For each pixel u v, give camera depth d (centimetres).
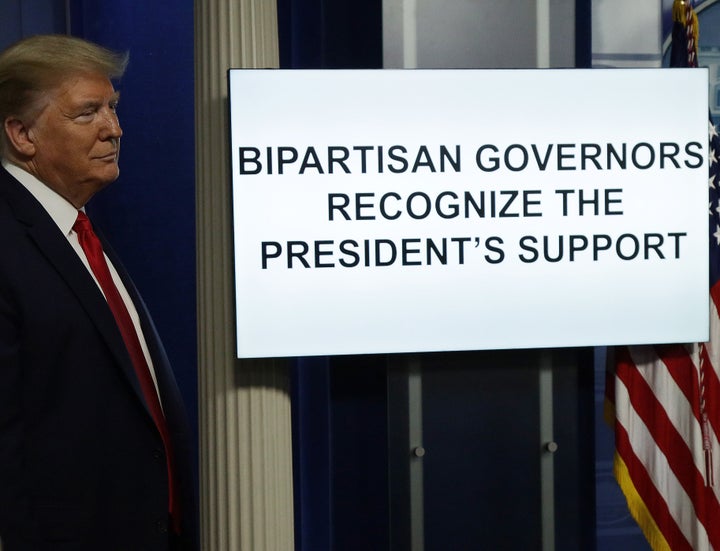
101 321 195
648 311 266
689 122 264
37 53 198
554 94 260
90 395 195
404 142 255
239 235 250
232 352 254
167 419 212
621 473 274
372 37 323
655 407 274
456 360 278
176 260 329
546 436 282
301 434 332
